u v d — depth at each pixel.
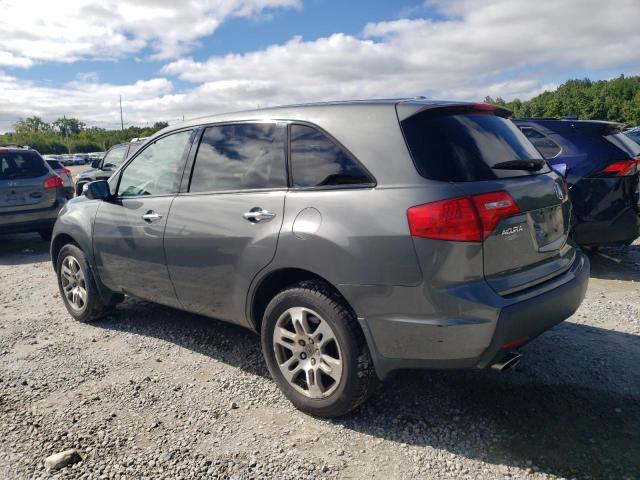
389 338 2.79
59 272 5.15
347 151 3.00
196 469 2.74
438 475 2.63
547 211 3.08
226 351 4.21
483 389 3.43
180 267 3.84
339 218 2.90
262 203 3.30
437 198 2.64
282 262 3.14
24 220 8.74
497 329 2.62
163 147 4.18
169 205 3.92
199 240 3.64
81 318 4.97
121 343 4.45
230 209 3.47
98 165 12.36
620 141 5.94
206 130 3.88
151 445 2.96
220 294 3.61
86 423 3.20
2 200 8.48
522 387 3.43
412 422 3.09
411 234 2.67
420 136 2.85
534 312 2.75
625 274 5.98
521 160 3.03
